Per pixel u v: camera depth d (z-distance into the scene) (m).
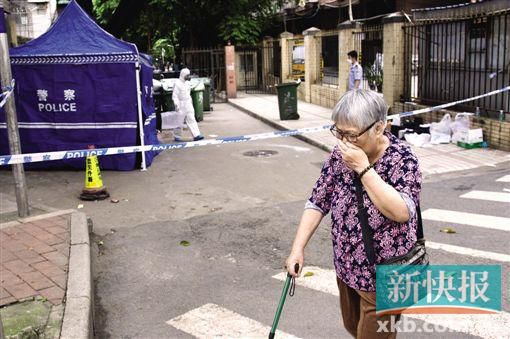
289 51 22.34
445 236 5.92
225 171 9.57
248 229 6.50
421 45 12.13
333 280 4.95
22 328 3.70
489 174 8.52
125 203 7.69
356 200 2.58
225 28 24.55
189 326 4.21
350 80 13.56
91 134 9.65
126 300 4.72
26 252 5.21
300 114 16.69
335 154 2.75
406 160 2.53
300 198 7.77
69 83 9.48
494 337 3.84
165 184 8.71
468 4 10.59
